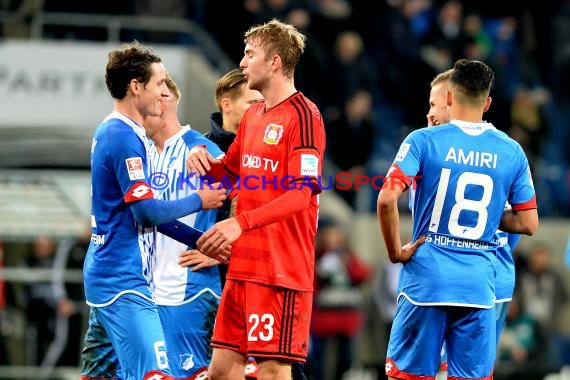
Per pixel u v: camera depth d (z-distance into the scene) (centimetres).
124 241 2173
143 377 2144
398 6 6188
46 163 5306
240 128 2219
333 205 5756
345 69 5816
